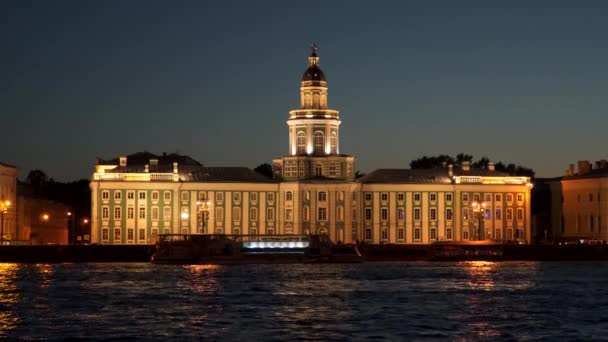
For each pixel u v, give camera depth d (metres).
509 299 147.75
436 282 175.12
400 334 116.19
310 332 117.25
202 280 177.50
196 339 112.81
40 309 134.88
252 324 122.81
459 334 116.38
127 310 134.25
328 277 186.12
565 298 149.12
